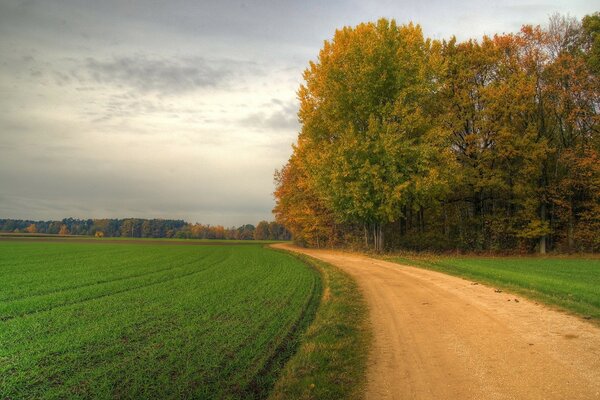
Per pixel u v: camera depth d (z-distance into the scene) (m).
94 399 6.09
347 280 18.00
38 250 47.25
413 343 8.41
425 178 29.16
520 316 10.62
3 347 8.84
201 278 20.91
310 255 38.06
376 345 8.37
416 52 31.84
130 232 191.12
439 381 6.34
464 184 36.00
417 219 43.53
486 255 35.31
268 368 7.45
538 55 35.94
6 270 25.19
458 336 8.83
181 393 6.28
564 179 35.41
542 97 36.06
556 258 32.00
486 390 5.91
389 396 5.86
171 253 43.78
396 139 29.23
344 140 30.92
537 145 34.06
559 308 11.58
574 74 34.19
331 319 10.45
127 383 6.71
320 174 32.69
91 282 19.53
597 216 34.19
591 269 22.42
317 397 5.87
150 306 13.28
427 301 12.96
